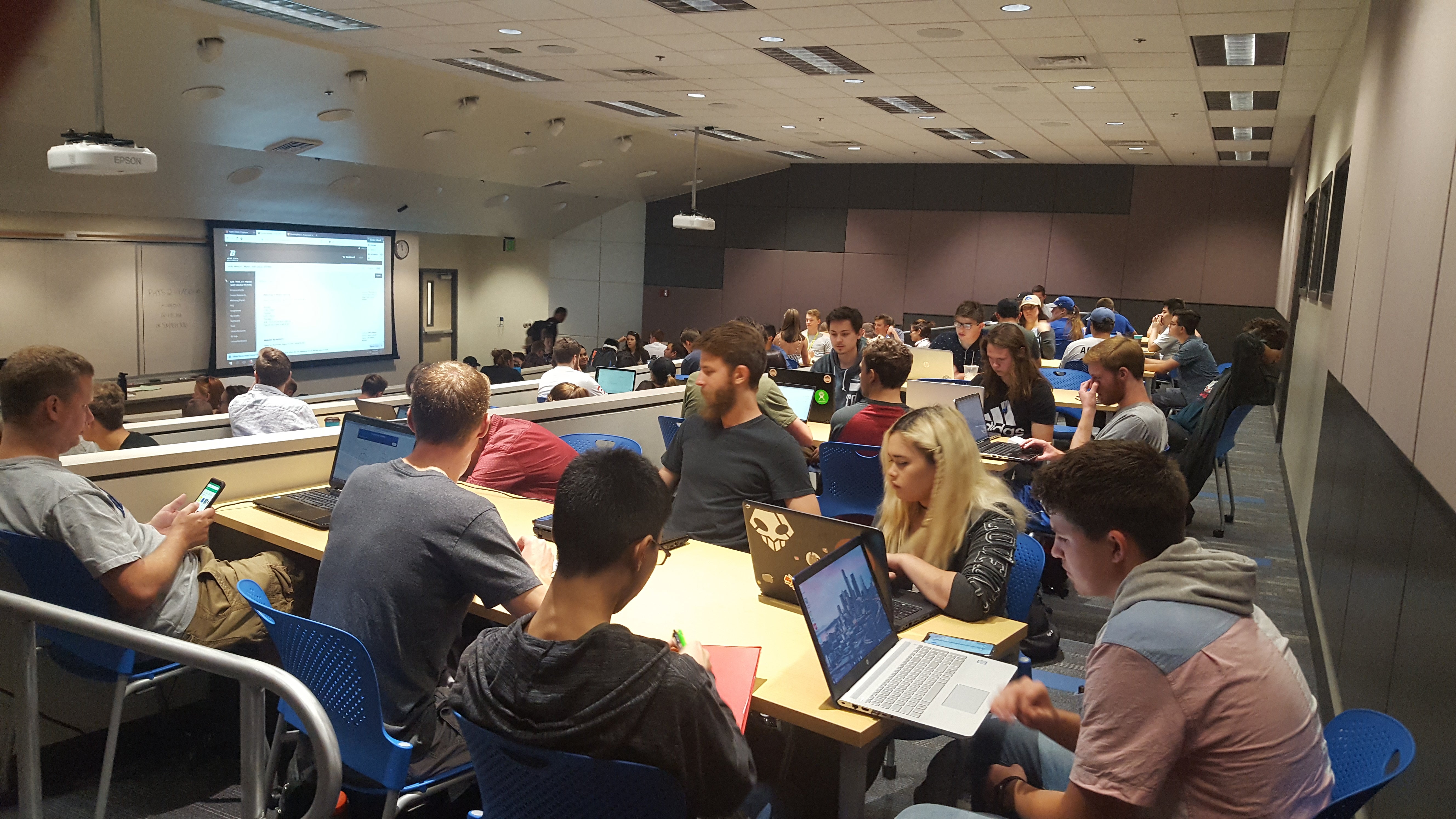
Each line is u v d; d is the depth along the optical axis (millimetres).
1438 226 2234
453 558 1936
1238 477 7578
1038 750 1925
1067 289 13734
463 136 10406
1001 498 2475
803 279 15203
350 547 1988
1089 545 1544
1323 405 4793
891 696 1862
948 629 2238
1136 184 13234
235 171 10180
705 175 14695
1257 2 5316
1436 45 2545
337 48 7492
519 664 1365
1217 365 12492
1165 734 1374
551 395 4867
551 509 3205
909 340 10805
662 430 4883
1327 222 5809
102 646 2314
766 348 3369
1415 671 2006
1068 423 6434
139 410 11383
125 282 11281
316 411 5707
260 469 3340
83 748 2898
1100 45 6512
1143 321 13445
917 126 10656
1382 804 2170
